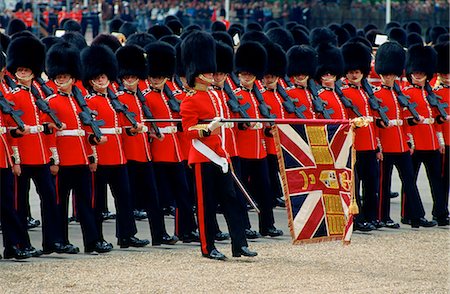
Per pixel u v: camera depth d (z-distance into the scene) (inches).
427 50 3036.4
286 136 2440.9
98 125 2600.9
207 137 2464.3
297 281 2236.7
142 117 2743.6
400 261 2466.8
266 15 7810.0
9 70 2559.1
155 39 3262.8
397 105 2984.7
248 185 2851.9
